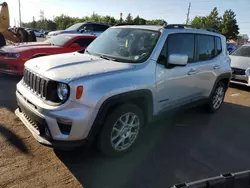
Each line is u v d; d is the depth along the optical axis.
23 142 3.43
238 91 7.97
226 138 4.16
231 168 3.23
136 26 4.16
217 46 5.01
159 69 3.52
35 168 2.88
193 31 4.30
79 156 3.21
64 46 7.63
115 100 2.91
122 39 3.96
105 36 4.36
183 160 3.33
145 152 3.46
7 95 5.48
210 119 5.04
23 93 3.24
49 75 2.86
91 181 2.75
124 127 3.20
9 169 2.81
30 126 3.09
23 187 2.54
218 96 5.43
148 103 3.40
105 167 3.03
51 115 2.71
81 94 2.69
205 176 3.00
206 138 4.10
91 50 4.13
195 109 5.61
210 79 4.80
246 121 5.08
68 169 2.93
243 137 4.26
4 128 3.80
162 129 4.32
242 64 7.96
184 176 2.97
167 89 3.72
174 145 3.75
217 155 3.55
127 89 3.02
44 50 7.10
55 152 3.25
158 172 3.01
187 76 4.07
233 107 6.09
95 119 2.80
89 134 2.83
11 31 11.41
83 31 12.37
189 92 4.28
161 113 3.78
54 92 2.79
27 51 6.80
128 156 3.33
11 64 6.70
